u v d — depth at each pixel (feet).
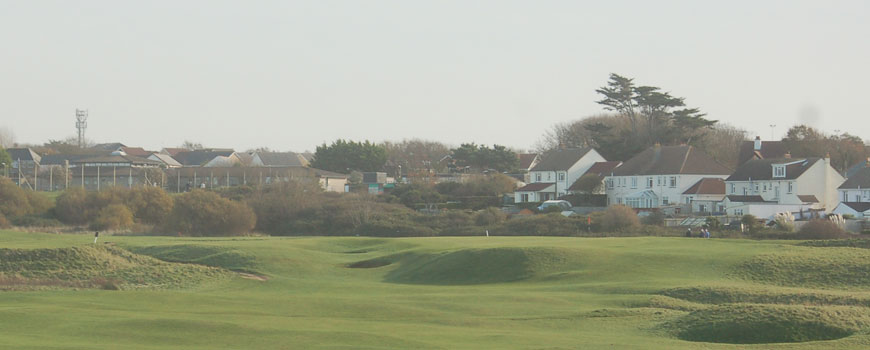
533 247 407.85
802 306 239.91
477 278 371.56
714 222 596.29
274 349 189.57
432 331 221.87
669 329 230.48
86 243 442.09
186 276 377.91
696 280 333.83
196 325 215.92
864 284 328.70
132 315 235.40
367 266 428.56
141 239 554.46
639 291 306.14
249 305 269.85
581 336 218.59
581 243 449.06
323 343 196.95
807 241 445.37
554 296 298.15
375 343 198.08
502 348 194.80
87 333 203.72
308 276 392.68
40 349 177.99
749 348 201.36
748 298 290.15
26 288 311.88
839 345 203.31
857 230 559.79
